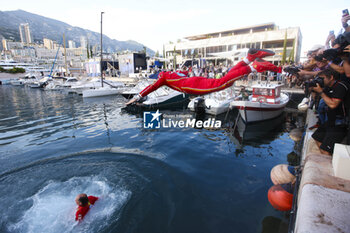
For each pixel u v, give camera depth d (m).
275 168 4.59
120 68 47.22
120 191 5.95
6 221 4.92
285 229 4.33
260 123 13.21
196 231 4.40
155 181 6.42
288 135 10.77
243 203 5.23
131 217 4.89
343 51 2.82
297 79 4.54
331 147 3.43
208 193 5.71
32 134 11.42
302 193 2.51
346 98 3.07
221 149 8.86
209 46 40.50
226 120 14.18
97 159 8.09
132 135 11.02
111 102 22.81
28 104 22.06
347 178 2.67
